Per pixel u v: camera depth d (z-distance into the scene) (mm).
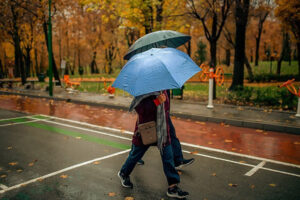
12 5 21016
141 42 4379
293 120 8281
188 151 5805
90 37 42094
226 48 33875
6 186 4062
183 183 4156
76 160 5191
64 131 7605
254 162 5121
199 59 40000
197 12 13492
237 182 4199
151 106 3504
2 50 43250
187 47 34750
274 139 6824
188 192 3848
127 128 8016
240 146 6188
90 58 52938
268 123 7855
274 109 10273
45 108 11922
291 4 20781
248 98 11539
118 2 14688
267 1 13656
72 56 49719
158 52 3553
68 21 39625
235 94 12086
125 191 3889
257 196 3736
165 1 15008
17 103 13555
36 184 4125
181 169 4738
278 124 7711
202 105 11414
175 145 4496
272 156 5488
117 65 53156
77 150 5828
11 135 7113
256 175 4484
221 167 4844
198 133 7438
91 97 14492
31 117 9734
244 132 7555
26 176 4430
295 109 10008
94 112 10883
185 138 6910
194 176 4430
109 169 4730
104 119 9414
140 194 3797
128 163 3873
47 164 4973
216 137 7008
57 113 10633
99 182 4195
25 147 6043
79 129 7875
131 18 14844
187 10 13805
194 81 29719
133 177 4387
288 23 22922
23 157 5363
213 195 3764
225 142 6523
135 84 3215
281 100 10555
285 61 44000
